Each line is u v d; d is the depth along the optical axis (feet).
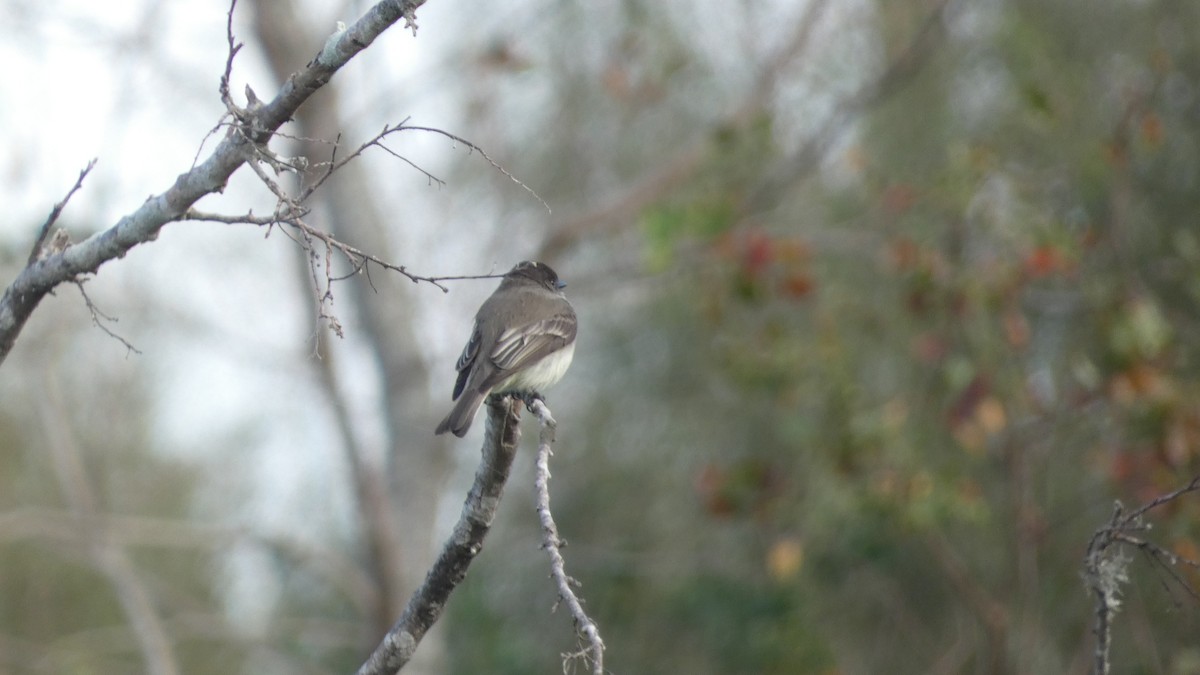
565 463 69.10
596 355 71.31
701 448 66.03
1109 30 60.59
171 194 17.61
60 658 58.08
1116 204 45.29
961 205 42.80
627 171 65.05
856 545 55.31
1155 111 51.52
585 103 62.95
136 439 69.31
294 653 65.46
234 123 16.74
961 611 53.06
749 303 47.16
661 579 59.06
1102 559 18.45
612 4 61.67
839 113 52.49
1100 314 43.37
